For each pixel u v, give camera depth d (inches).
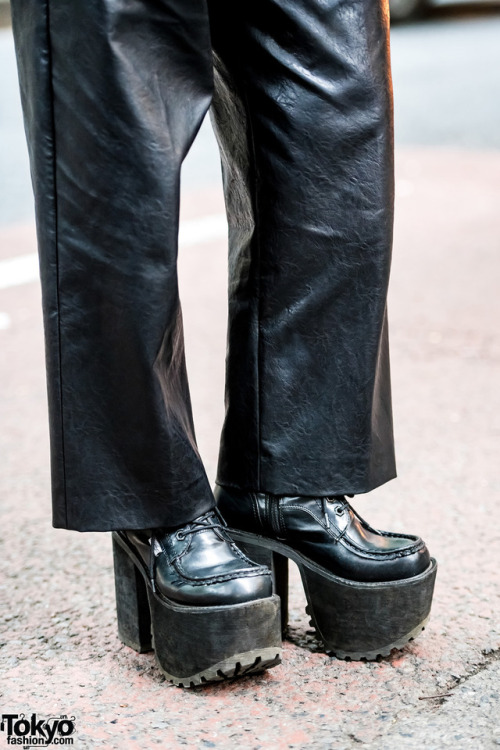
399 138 338.3
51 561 92.0
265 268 70.4
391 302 182.4
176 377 68.6
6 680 71.7
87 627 79.8
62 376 66.4
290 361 71.1
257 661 67.7
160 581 68.7
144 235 63.1
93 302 64.4
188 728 65.3
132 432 66.4
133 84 61.4
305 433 71.7
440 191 269.9
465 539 95.1
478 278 195.6
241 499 74.5
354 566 71.6
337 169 68.3
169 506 67.7
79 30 60.7
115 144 62.0
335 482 72.3
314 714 66.7
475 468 114.0
